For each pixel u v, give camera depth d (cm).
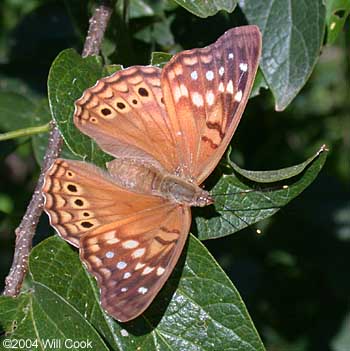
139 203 32
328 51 48
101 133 33
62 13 43
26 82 43
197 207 34
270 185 34
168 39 38
